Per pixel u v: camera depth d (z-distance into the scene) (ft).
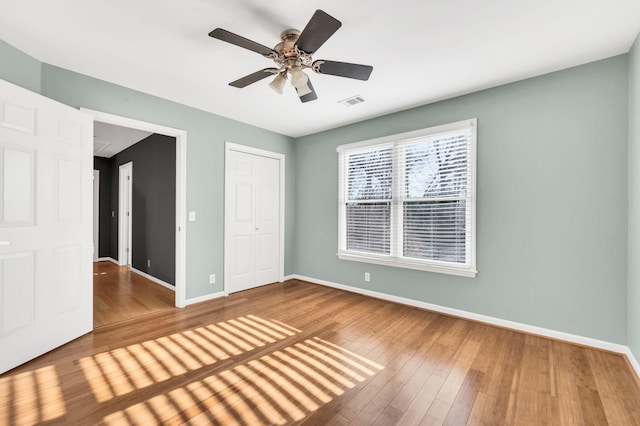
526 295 9.05
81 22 6.44
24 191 6.95
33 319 7.16
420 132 11.16
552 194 8.63
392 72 8.63
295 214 16.22
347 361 7.34
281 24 6.52
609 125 7.82
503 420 5.31
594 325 8.05
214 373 6.77
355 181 13.50
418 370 6.94
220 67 8.48
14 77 7.43
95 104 9.09
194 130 11.71
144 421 5.20
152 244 15.75
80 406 5.56
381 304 11.77
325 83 9.36
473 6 5.86
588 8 5.89
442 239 10.75
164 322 9.80
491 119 9.64
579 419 5.33
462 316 10.28
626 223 7.61
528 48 7.39
